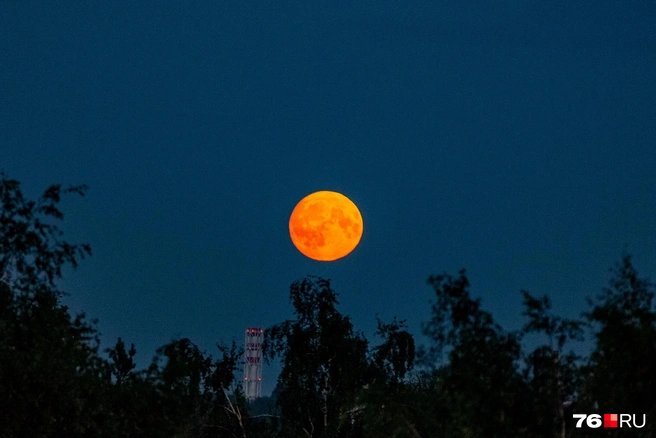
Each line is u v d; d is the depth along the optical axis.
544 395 97.56
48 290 106.25
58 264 105.44
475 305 99.38
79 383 114.38
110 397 122.75
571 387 99.25
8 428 105.06
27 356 108.44
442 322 99.56
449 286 99.56
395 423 108.69
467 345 98.25
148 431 128.50
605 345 95.44
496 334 99.06
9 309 106.25
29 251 103.62
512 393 96.56
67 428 111.75
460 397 96.56
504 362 97.38
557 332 98.94
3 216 103.81
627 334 94.88
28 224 104.25
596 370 96.75
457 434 96.50
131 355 151.88
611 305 96.75
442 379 98.12
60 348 112.12
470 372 97.06
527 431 96.06
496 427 95.62
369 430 111.50
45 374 108.81
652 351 94.31
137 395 127.44
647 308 96.56
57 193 105.12
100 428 118.62
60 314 112.19
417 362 100.19
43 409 108.62
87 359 118.06
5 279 105.56
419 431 110.94
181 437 135.38
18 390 106.50
